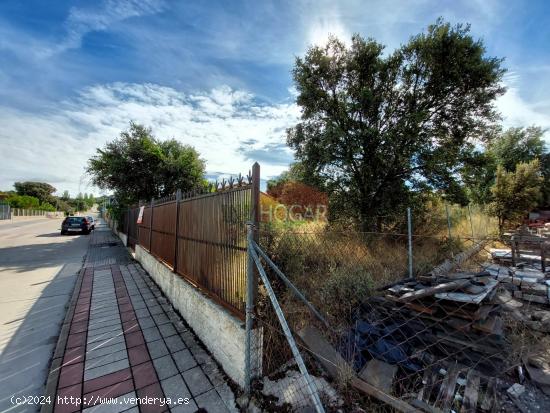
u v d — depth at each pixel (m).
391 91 9.37
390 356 2.13
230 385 2.22
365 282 3.05
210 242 2.97
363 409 1.77
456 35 8.08
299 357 1.68
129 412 1.91
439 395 1.76
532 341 2.36
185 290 3.53
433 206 9.63
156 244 5.71
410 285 2.59
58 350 2.79
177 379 2.30
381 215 9.16
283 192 11.68
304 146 10.28
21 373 2.42
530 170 9.54
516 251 5.10
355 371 2.06
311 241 3.59
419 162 8.81
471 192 10.84
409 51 8.85
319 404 1.52
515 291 3.54
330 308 2.77
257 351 2.16
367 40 9.23
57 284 5.42
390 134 8.37
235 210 2.46
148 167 14.40
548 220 12.39
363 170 9.23
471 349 1.98
